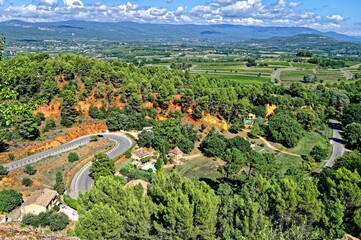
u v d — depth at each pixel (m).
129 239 33.91
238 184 75.38
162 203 36.22
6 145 79.19
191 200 34.09
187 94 109.38
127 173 77.31
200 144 100.38
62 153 82.00
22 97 85.81
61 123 96.00
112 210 33.91
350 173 42.66
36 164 74.12
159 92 109.38
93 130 100.00
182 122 108.06
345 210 36.47
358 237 33.94
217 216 35.09
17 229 23.83
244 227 31.03
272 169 68.38
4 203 57.44
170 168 87.00
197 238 33.34
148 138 94.06
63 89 100.50
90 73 106.44
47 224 54.56
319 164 99.31
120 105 107.12
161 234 32.47
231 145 97.12
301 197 33.38
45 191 62.06
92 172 73.50
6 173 67.12
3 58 25.92
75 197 65.94
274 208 34.00
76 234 32.88
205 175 84.00
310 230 32.00
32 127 83.75
